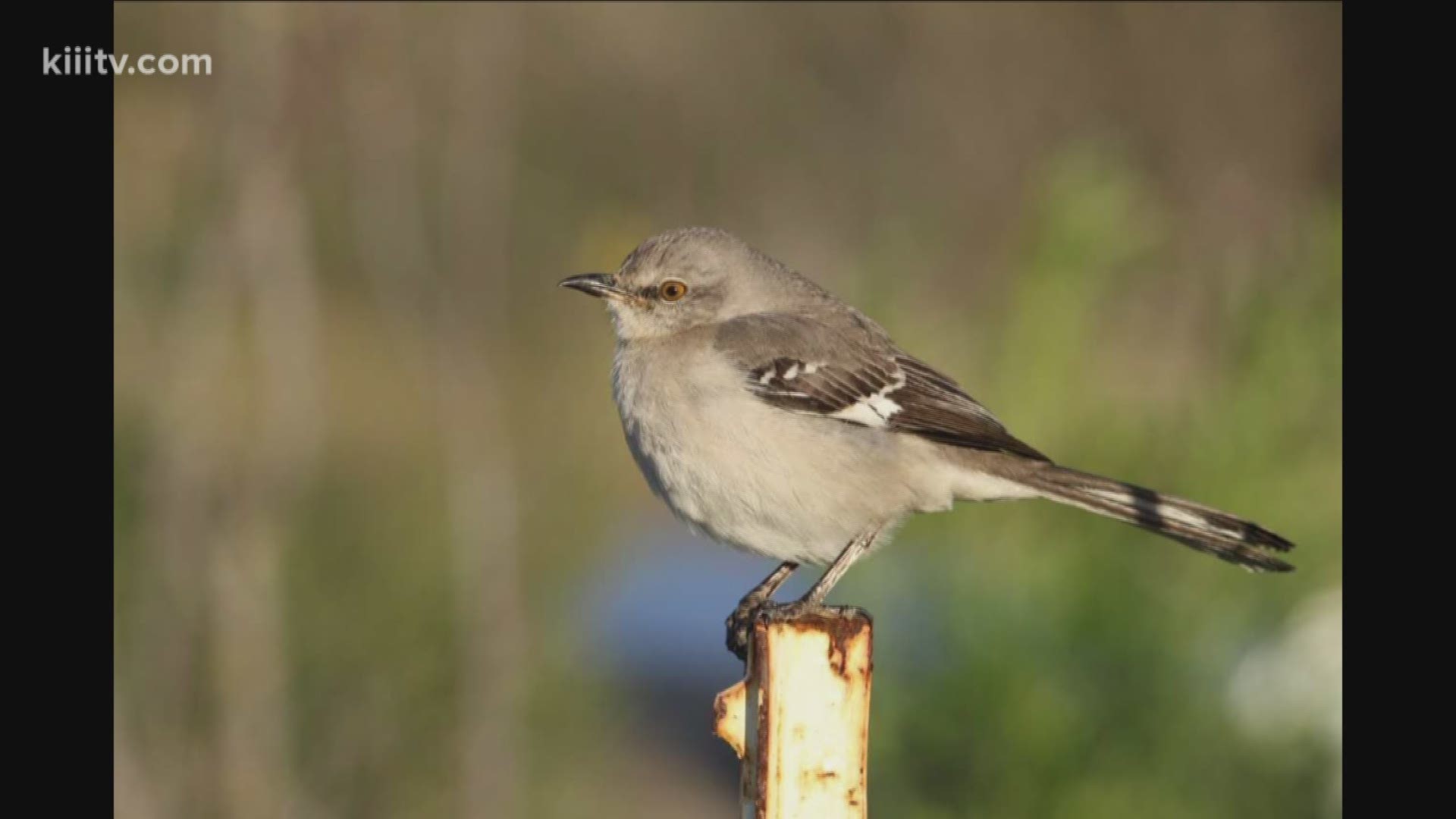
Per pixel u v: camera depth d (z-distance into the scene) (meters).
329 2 12.66
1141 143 25.70
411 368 15.71
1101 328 12.93
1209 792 10.87
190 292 11.79
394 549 13.32
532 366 21.33
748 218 24.11
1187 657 11.06
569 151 22.91
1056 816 10.62
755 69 24.48
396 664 12.77
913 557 11.30
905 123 25.14
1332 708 10.59
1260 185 24.98
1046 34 25.78
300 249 11.88
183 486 11.59
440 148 13.85
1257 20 25.81
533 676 13.80
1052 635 10.98
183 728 11.46
